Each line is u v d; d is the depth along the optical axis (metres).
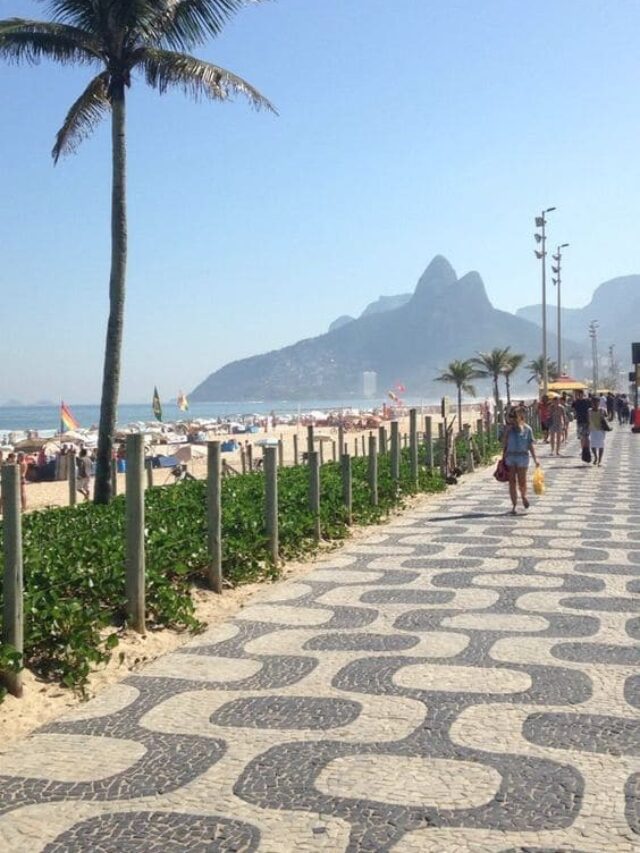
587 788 3.95
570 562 9.58
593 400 23.34
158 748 4.57
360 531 12.54
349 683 5.56
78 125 15.51
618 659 5.93
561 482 18.83
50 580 6.80
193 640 6.76
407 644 6.44
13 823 3.77
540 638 6.50
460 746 4.47
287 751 4.47
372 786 4.02
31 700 5.38
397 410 98.50
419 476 18.34
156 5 13.48
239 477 17.50
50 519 12.13
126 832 3.66
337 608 7.68
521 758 4.29
